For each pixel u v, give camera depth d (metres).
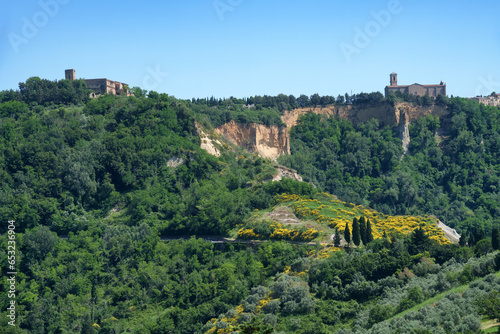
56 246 159.38
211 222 172.50
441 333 92.19
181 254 159.12
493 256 118.50
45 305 140.50
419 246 136.00
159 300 144.62
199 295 140.88
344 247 149.38
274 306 124.56
